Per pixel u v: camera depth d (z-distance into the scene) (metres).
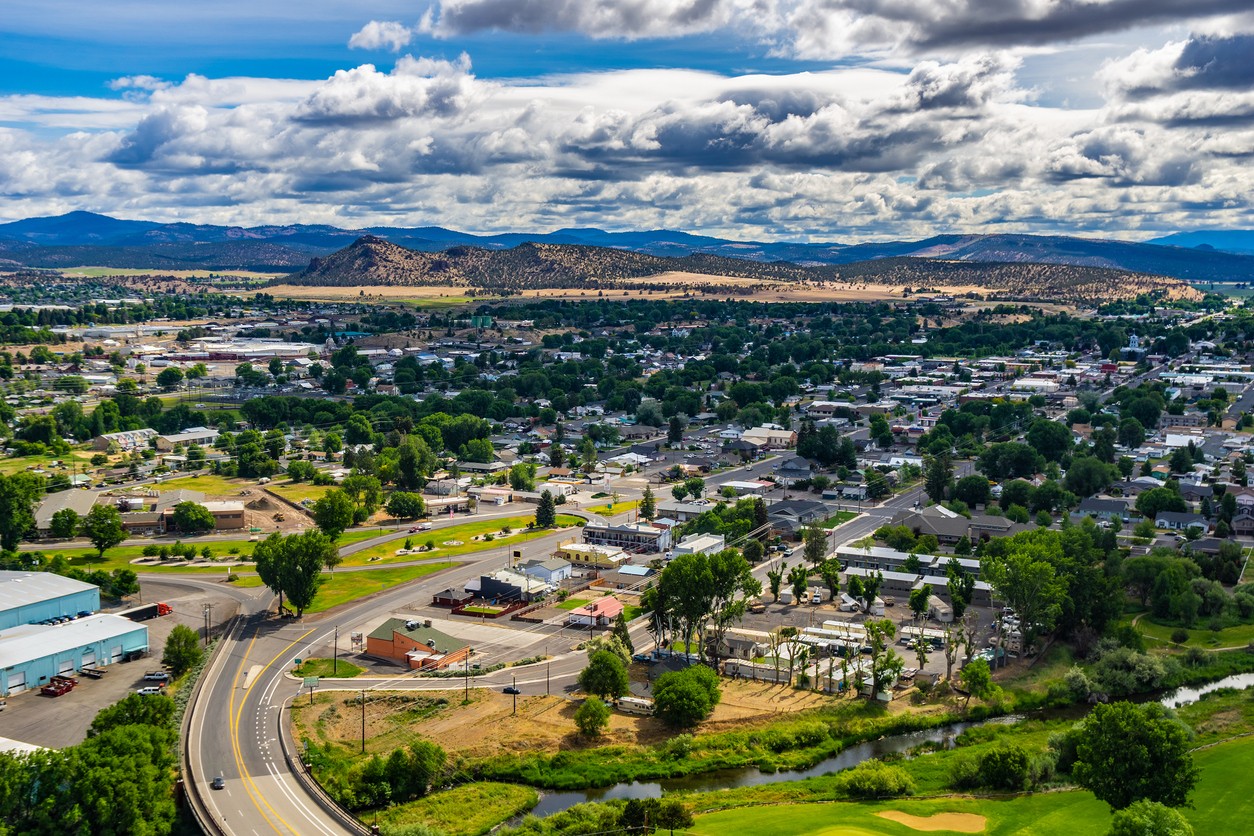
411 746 162.62
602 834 144.25
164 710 165.38
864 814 152.38
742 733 181.50
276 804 149.88
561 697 192.00
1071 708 194.88
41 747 157.00
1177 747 146.62
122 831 135.12
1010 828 147.88
